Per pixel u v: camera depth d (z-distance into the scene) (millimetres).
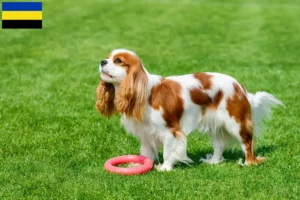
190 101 6961
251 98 7414
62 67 14117
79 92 11695
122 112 6770
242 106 7145
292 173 7125
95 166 7484
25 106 10602
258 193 6438
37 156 7863
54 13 22484
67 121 9672
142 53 16203
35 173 7098
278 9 24422
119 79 6684
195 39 18203
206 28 20109
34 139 8641
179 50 16594
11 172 7129
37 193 6449
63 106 10625
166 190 6512
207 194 6391
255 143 8188
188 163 7547
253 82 12750
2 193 6441
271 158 7715
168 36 18688
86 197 6309
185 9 23922
